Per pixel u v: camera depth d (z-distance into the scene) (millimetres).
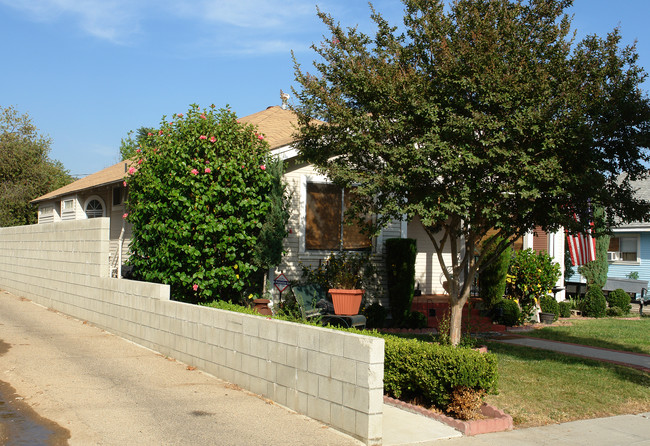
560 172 8500
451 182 9188
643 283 21141
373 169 9719
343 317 11297
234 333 7965
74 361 8867
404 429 6496
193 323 8938
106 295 11766
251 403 7039
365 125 9359
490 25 9102
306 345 6637
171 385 7762
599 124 8820
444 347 7277
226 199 11531
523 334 14086
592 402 7938
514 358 10680
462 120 8672
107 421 6109
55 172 35188
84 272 12805
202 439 5691
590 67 8977
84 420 6113
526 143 8891
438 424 6742
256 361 7488
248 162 11648
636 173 9492
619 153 9352
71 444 5402
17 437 5539
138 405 6734
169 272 11438
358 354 5926
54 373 8062
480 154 8961
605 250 22328
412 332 13258
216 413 6559
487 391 6965
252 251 11742
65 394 7047
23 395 6941
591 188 8664
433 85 9305
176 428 5980
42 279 15305
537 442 6324
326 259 13453
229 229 11453
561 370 9719
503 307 15133
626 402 8016
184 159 11383
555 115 8742
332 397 6223
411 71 9328
